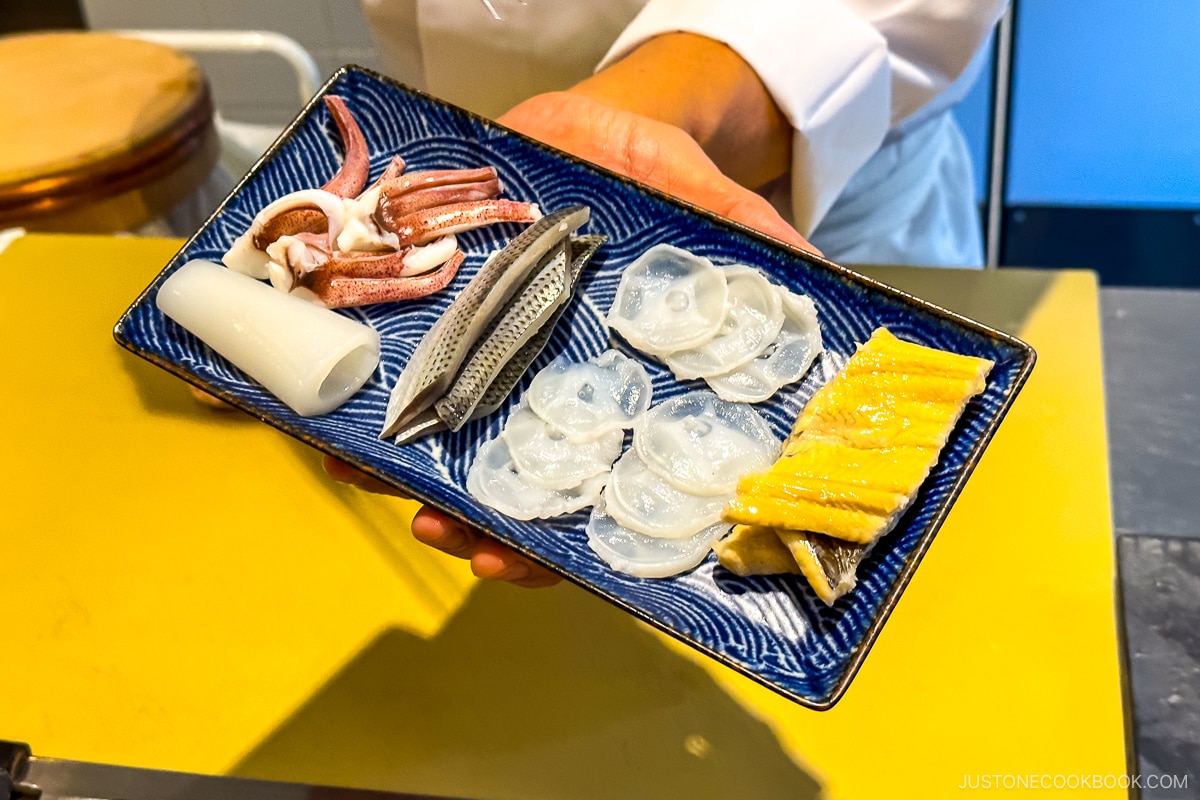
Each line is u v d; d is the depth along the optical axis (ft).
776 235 4.00
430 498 3.32
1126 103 8.44
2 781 3.76
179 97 6.91
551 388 3.80
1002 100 8.35
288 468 4.70
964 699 3.85
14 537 4.57
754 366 3.74
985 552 4.23
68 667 4.15
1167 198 8.93
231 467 4.72
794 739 3.81
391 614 4.22
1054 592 4.10
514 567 3.46
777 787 3.71
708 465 3.54
